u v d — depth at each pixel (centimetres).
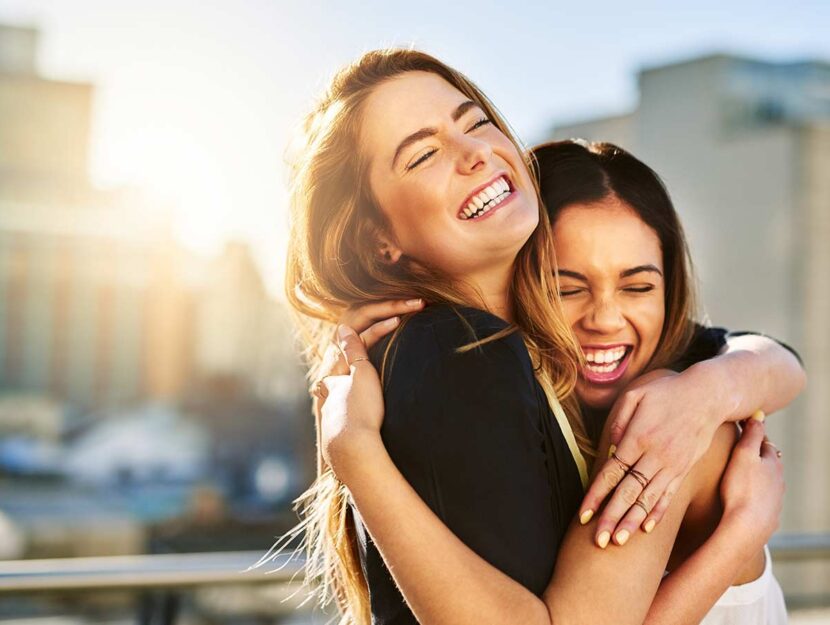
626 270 156
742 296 1809
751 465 140
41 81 2936
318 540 157
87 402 2962
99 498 2209
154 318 3067
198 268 3153
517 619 116
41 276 2945
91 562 256
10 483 2425
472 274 150
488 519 121
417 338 133
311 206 156
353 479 125
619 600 122
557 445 133
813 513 1603
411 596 119
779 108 1970
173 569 256
